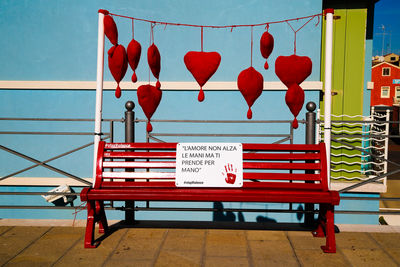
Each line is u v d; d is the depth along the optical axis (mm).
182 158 2973
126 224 3533
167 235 3246
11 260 2711
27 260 2713
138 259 2727
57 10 6086
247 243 3051
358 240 3129
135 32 6047
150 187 2934
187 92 6055
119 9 6023
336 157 6309
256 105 5969
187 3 5973
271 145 3008
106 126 6137
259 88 2963
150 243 3055
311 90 5789
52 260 2711
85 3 6055
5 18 6129
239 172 2922
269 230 3369
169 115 6105
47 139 6180
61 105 6176
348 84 6578
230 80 6031
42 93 6172
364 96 6578
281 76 3021
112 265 2621
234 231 3344
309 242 3072
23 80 6184
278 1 5836
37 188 6266
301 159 2967
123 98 6090
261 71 5957
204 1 5953
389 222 8359
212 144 2998
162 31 6039
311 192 2775
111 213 6199
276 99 5934
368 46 6586
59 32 6109
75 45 6113
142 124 6082
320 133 5953
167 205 6078
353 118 6551
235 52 5980
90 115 6156
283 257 2758
